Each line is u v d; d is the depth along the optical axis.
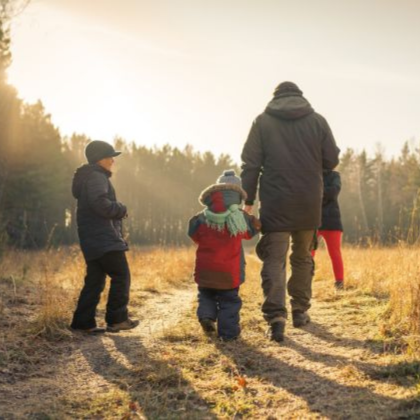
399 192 68.75
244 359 4.10
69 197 51.75
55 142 48.47
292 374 3.70
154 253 14.16
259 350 4.33
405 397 3.06
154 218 92.38
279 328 4.59
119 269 5.28
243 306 6.45
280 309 4.70
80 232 5.31
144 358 4.27
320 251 14.05
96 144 5.38
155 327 5.55
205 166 103.00
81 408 3.30
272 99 5.03
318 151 4.89
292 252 5.14
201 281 4.87
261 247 4.93
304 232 4.97
